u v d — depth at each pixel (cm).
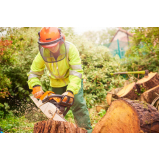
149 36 422
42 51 221
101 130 278
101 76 404
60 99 209
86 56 417
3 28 398
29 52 407
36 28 410
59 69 243
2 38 398
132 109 266
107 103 386
